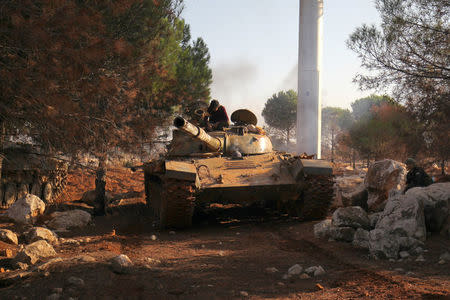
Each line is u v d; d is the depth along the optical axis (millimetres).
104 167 11000
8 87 6117
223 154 10352
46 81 6094
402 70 13977
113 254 5555
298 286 4520
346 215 7309
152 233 8531
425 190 7438
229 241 7367
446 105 13992
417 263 5367
